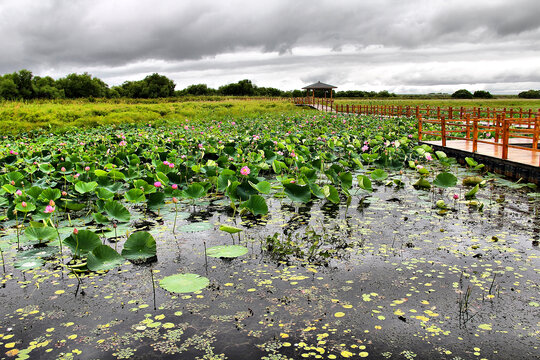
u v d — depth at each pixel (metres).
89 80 59.03
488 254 3.08
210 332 2.13
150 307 2.39
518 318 2.21
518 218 3.97
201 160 6.66
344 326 2.16
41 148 8.69
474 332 2.09
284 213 4.33
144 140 9.97
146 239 3.10
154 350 1.99
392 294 2.49
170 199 5.02
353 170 6.86
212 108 28.70
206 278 2.73
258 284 2.65
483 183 5.30
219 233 3.67
